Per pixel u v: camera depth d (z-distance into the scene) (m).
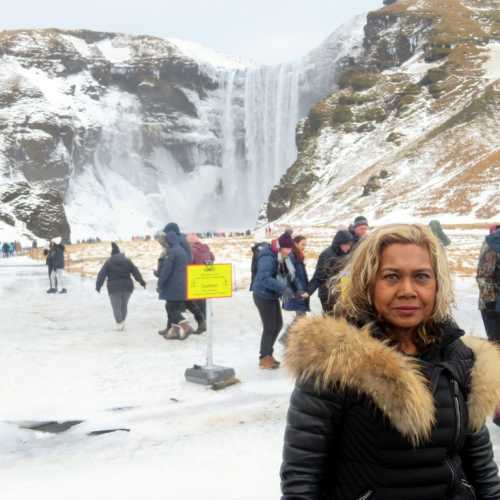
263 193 196.00
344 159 142.88
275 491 5.55
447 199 95.25
